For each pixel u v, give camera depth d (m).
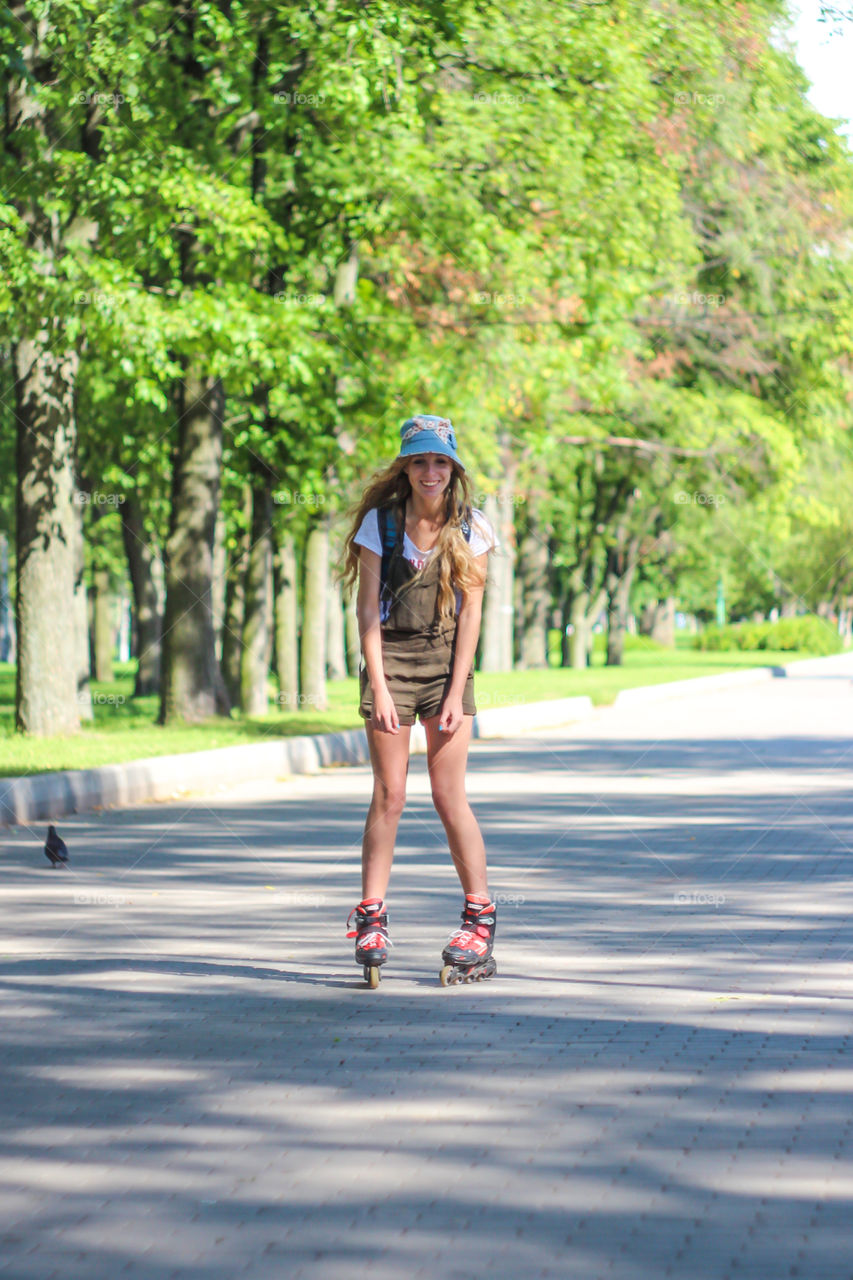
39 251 33.62
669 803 25.50
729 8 41.91
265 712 46.44
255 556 46.28
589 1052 10.36
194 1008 11.73
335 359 37.25
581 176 40.53
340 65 34.22
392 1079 9.75
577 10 38.31
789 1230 7.27
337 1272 6.82
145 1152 8.42
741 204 58.12
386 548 12.40
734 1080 9.68
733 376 66.50
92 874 18.62
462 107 38.72
